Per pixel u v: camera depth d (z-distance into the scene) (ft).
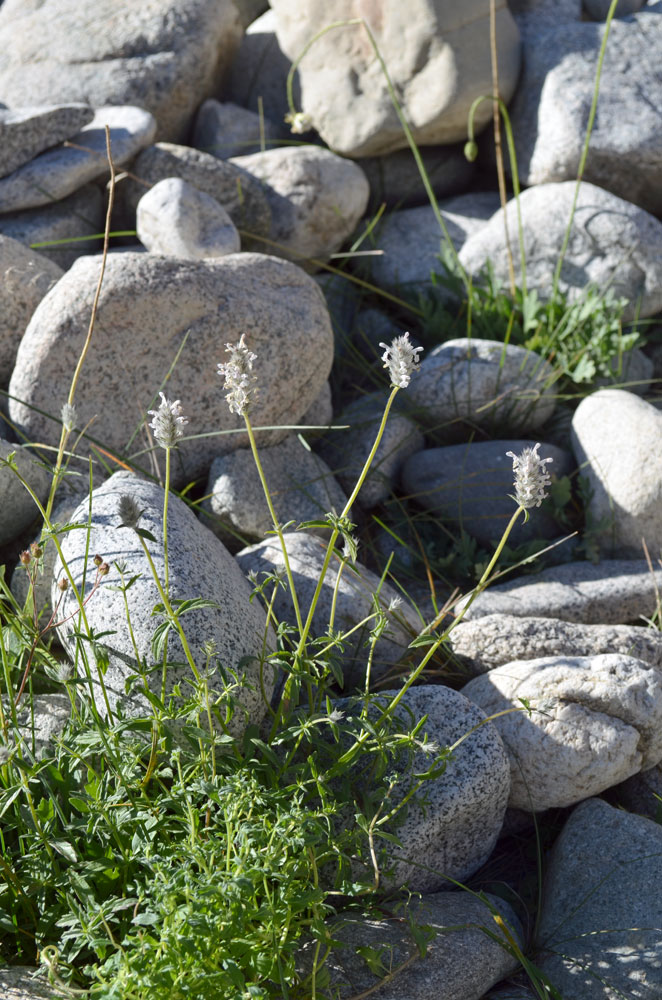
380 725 8.77
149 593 8.82
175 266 12.71
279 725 8.95
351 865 8.68
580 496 13.69
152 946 6.83
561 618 12.10
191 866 7.77
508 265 16.42
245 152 17.81
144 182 15.72
